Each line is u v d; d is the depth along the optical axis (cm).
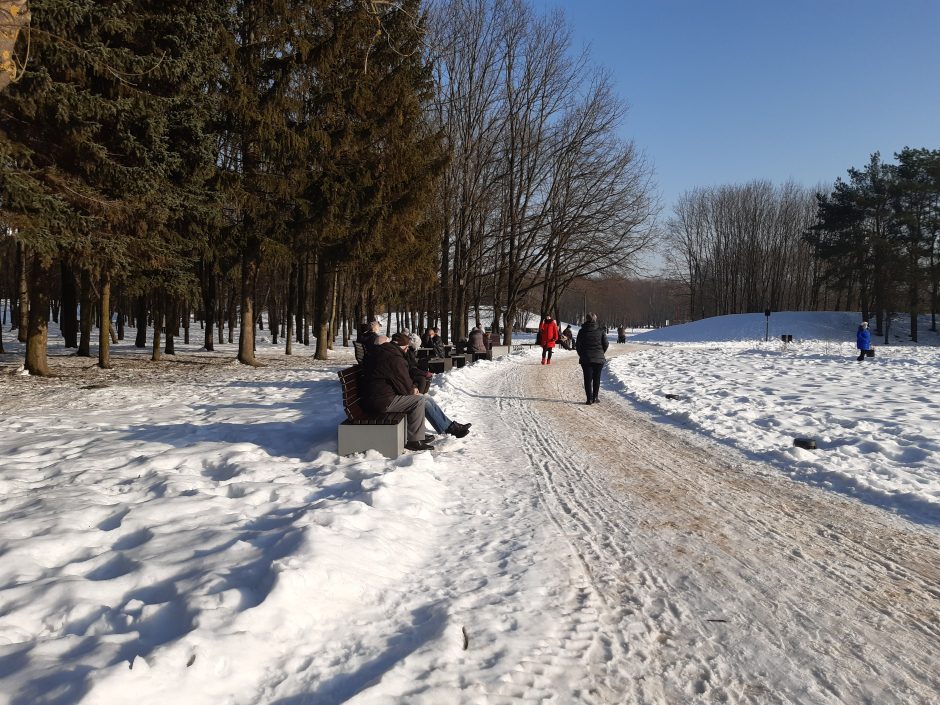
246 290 2152
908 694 274
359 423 686
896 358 2531
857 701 268
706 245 8450
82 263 1398
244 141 1873
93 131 1301
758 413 1055
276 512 493
